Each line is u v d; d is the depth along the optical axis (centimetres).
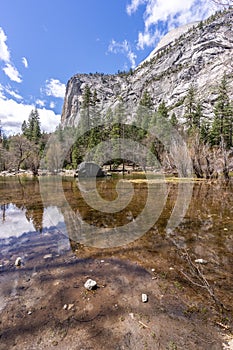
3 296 199
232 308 178
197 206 648
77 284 221
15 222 480
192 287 214
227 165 1491
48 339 147
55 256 296
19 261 272
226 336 148
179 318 167
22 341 146
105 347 139
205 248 320
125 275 241
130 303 188
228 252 304
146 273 245
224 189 1052
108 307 182
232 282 221
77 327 158
